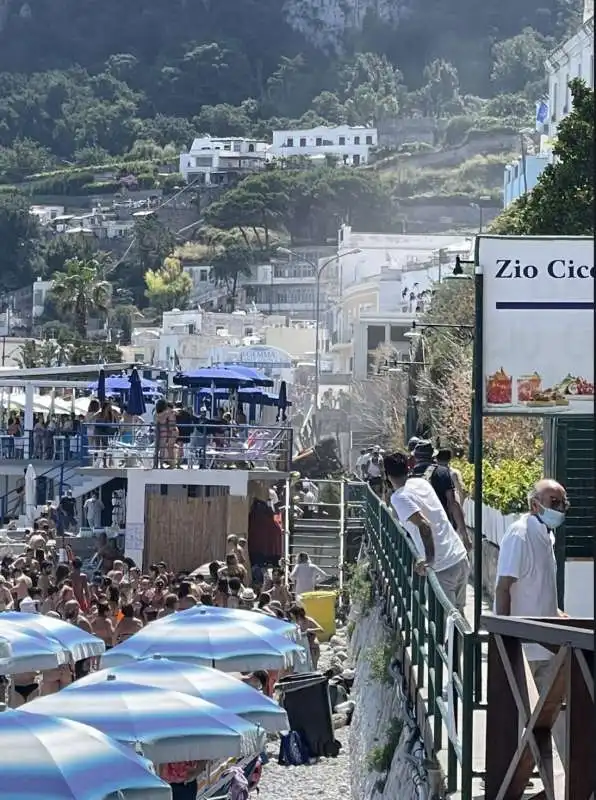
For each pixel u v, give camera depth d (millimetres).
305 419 137500
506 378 20422
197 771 29547
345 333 168125
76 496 77250
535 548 19156
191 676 30938
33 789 20469
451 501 29516
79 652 37438
